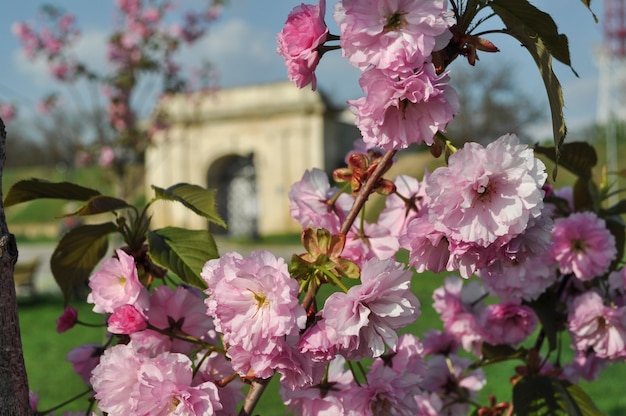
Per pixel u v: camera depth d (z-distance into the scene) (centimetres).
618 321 189
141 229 160
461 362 228
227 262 115
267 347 111
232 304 112
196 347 150
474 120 3466
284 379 118
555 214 216
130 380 134
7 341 127
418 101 108
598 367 225
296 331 110
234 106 3262
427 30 107
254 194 3438
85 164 1033
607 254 188
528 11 123
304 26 117
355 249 151
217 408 126
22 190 169
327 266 121
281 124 3228
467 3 123
